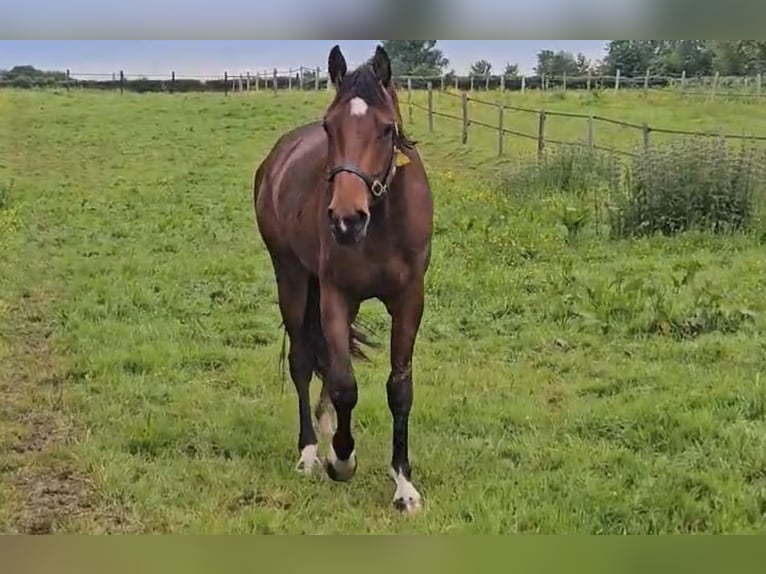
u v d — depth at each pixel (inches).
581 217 423.8
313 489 185.9
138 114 1176.2
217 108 1223.5
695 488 178.7
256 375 259.3
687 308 294.7
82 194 643.5
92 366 268.1
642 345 274.1
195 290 358.9
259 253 426.6
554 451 198.2
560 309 304.8
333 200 158.6
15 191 654.5
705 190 429.4
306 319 213.5
